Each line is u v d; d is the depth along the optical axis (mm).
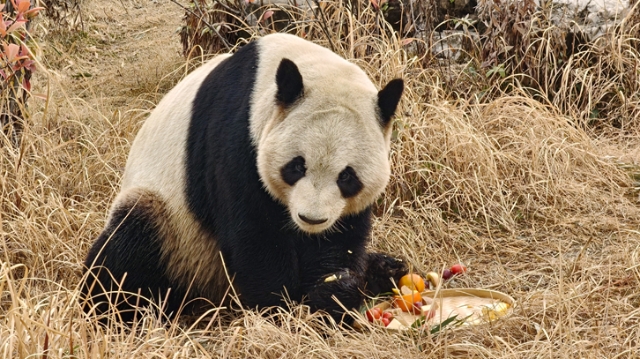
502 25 10250
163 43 14719
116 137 9180
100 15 16516
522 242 7609
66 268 6980
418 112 8781
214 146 6023
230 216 5914
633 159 9055
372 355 5375
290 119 5555
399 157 8258
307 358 5371
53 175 8281
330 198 5453
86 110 10820
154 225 6426
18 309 5133
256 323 5645
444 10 11227
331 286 6020
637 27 10414
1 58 7844
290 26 10445
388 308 6441
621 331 5633
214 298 6777
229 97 6117
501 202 8070
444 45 10867
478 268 7238
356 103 5660
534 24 10477
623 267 6691
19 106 8047
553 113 10109
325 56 6121
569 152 8883
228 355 5434
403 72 9086
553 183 8297
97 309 6258
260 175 5676
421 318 5766
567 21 10500
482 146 8453
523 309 5984
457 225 7906
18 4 7703
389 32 10570
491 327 5789
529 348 5586
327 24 9422
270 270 6004
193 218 6387
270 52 6121
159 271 6527
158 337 5410
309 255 6176
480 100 10008
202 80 6598
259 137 5754
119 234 6355
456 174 8242
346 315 6020
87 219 7582
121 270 6387
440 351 5492
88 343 5301
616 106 10195
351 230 6082
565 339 5461
